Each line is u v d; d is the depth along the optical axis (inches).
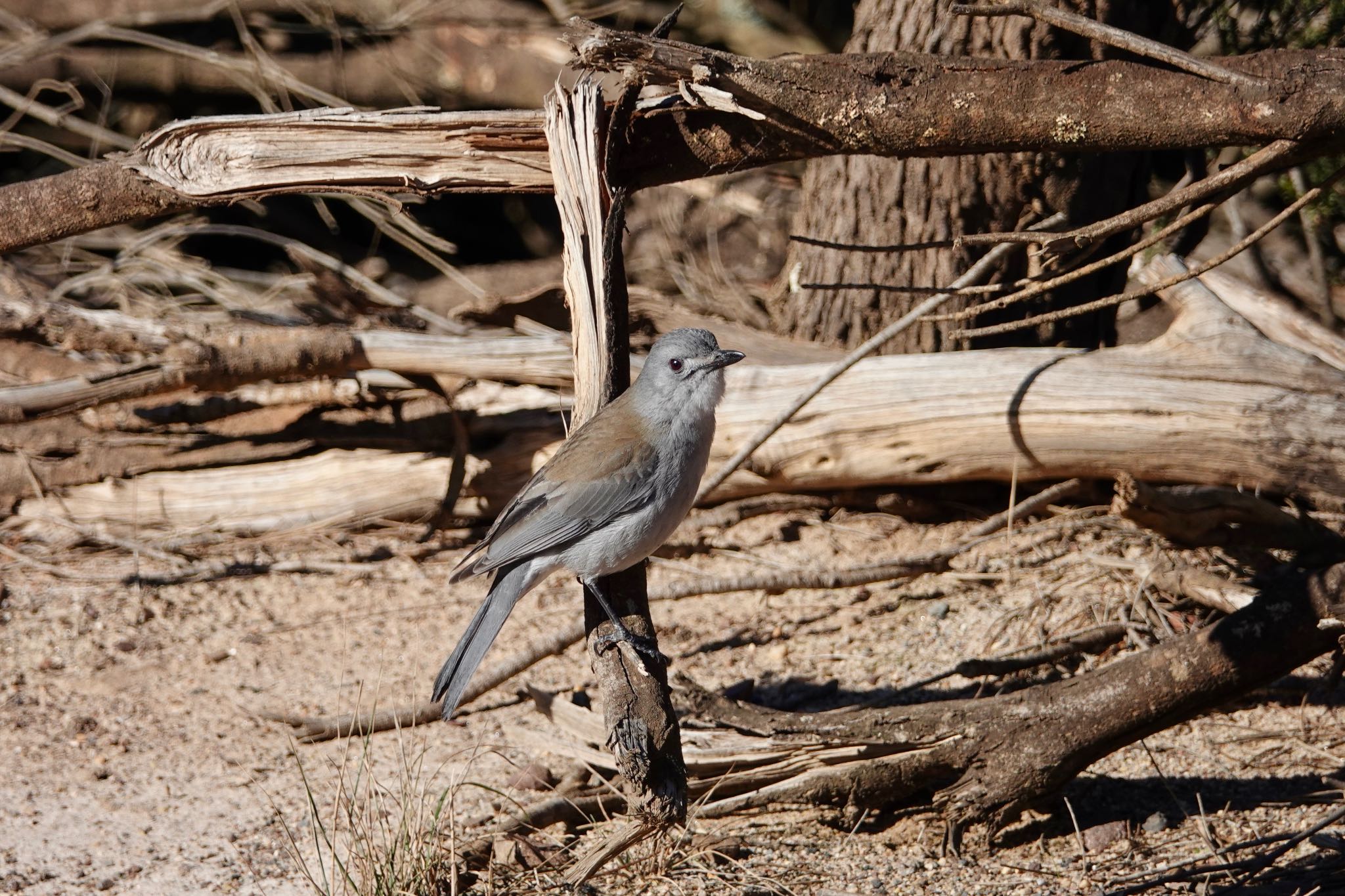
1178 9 530.3
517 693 421.1
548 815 343.0
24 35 808.3
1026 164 512.1
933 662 420.8
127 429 544.4
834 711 345.7
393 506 534.6
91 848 343.6
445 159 359.9
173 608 484.7
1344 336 581.0
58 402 490.0
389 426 532.4
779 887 317.7
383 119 358.0
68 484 542.9
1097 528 484.4
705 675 422.9
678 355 333.7
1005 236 317.4
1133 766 364.8
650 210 830.5
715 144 345.7
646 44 318.7
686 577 483.8
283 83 770.8
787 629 451.2
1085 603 435.8
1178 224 317.4
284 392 538.9
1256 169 312.2
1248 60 312.8
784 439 493.4
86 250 789.2
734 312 660.1
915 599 461.1
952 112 327.6
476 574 336.2
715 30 888.3
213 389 506.6
